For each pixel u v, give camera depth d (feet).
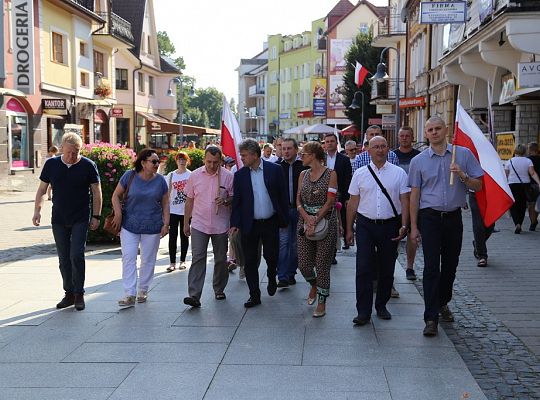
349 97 150.61
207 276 30.73
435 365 17.75
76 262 24.04
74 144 23.84
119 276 30.81
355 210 22.38
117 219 24.66
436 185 20.65
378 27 131.75
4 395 15.94
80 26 100.78
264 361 18.22
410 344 19.65
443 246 21.21
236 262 31.73
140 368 17.74
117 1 148.46
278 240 24.99
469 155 20.68
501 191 21.63
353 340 20.12
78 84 100.17
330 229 22.62
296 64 255.29
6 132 78.69
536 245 38.37
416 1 103.24
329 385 16.35
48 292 27.20
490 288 27.27
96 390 16.19
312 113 201.36
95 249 40.01
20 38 79.66
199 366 17.85
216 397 15.65
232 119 31.71
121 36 117.29
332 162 30.60
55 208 24.06
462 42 60.70
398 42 125.70
